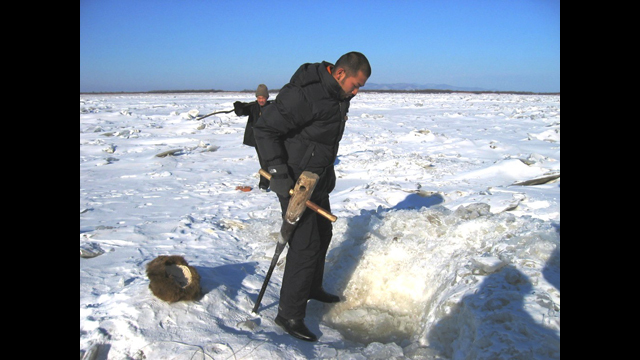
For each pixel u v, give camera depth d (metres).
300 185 2.59
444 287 2.91
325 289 3.41
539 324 2.25
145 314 2.52
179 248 3.96
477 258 2.91
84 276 3.13
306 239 2.71
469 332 2.36
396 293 3.37
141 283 2.84
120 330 2.41
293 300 2.70
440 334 2.58
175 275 2.73
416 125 18.02
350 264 3.55
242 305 2.89
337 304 3.30
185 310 2.62
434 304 2.83
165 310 2.58
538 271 2.69
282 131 2.63
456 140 12.22
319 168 2.78
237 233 4.56
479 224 3.46
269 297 3.12
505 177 7.62
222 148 11.99
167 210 5.64
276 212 5.39
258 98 6.36
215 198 6.49
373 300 3.39
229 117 21.06
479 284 2.65
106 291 2.89
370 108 30.25
